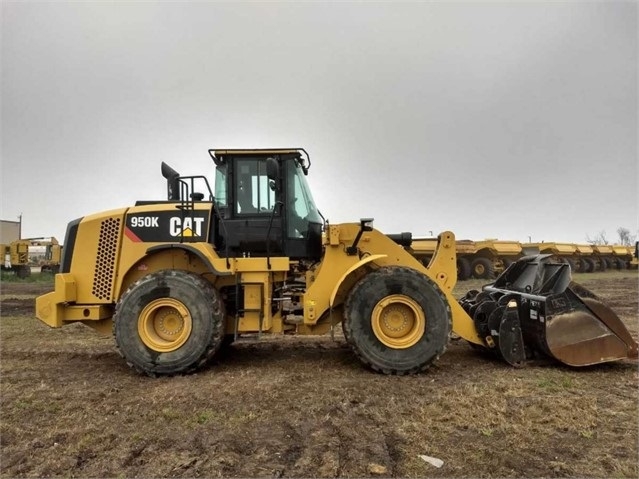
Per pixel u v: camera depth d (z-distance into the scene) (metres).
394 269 4.77
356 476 2.64
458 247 18.75
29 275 23.19
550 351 4.62
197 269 5.18
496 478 2.61
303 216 5.52
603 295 12.24
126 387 4.32
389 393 4.00
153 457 2.89
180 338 4.71
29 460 2.89
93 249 5.17
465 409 3.59
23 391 4.21
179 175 5.71
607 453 2.88
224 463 2.80
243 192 5.44
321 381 4.39
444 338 4.62
